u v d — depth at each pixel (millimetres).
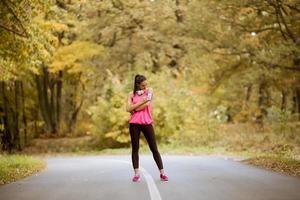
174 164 15180
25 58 15484
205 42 32688
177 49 38938
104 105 33469
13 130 36812
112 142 33750
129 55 39000
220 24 31281
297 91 38969
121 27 38438
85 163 18109
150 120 10672
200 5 31625
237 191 9008
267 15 29375
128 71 37219
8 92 36344
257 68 29891
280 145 23125
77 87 45906
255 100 41969
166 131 31719
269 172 12312
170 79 34500
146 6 37344
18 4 13555
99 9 36000
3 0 13516
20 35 14562
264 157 16094
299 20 26594
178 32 38469
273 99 43594
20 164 16266
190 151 26688
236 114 42875
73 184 10695
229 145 27438
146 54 37719
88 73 38781
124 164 16078
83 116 49625
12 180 12648
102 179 11391
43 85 42500
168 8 37406
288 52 25859
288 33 28094
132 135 10680
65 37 36438
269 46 27750
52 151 35656
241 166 14227
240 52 31500
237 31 31453
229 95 41219
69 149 35438
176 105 32219
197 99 33656
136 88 10719
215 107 39781
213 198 8258
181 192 8930
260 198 8234
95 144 35312
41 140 39906
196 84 36625
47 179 12031
